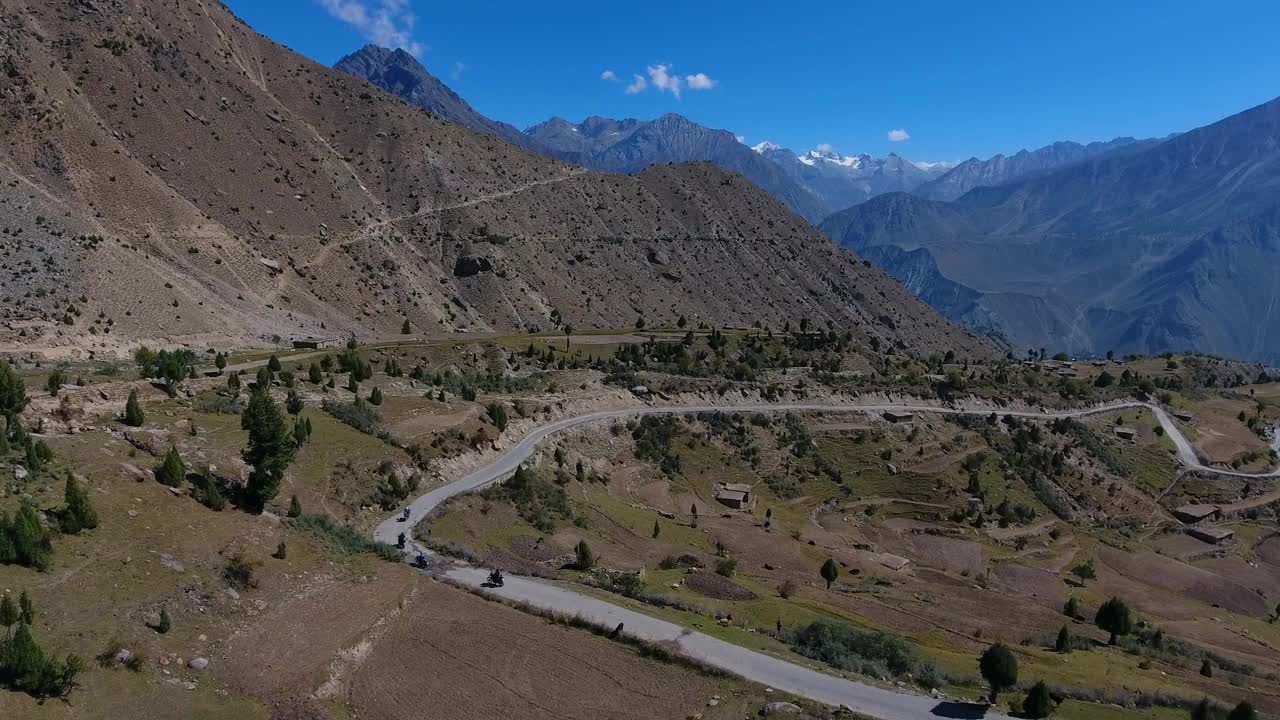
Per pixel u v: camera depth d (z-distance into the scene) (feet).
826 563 291.79
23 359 363.56
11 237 469.57
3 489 159.33
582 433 431.02
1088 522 531.50
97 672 122.93
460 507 272.51
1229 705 203.51
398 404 360.07
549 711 145.89
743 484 456.45
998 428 609.83
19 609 127.13
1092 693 188.44
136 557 155.22
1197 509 574.56
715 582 249.14
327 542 200.95
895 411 595.06
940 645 226.79
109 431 210.59
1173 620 370.73
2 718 106.01
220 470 213.46
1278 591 463.42
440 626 172.86
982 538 463.83
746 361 648.79
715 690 159.02
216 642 143.13
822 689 163.53
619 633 178.81
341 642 155.33
